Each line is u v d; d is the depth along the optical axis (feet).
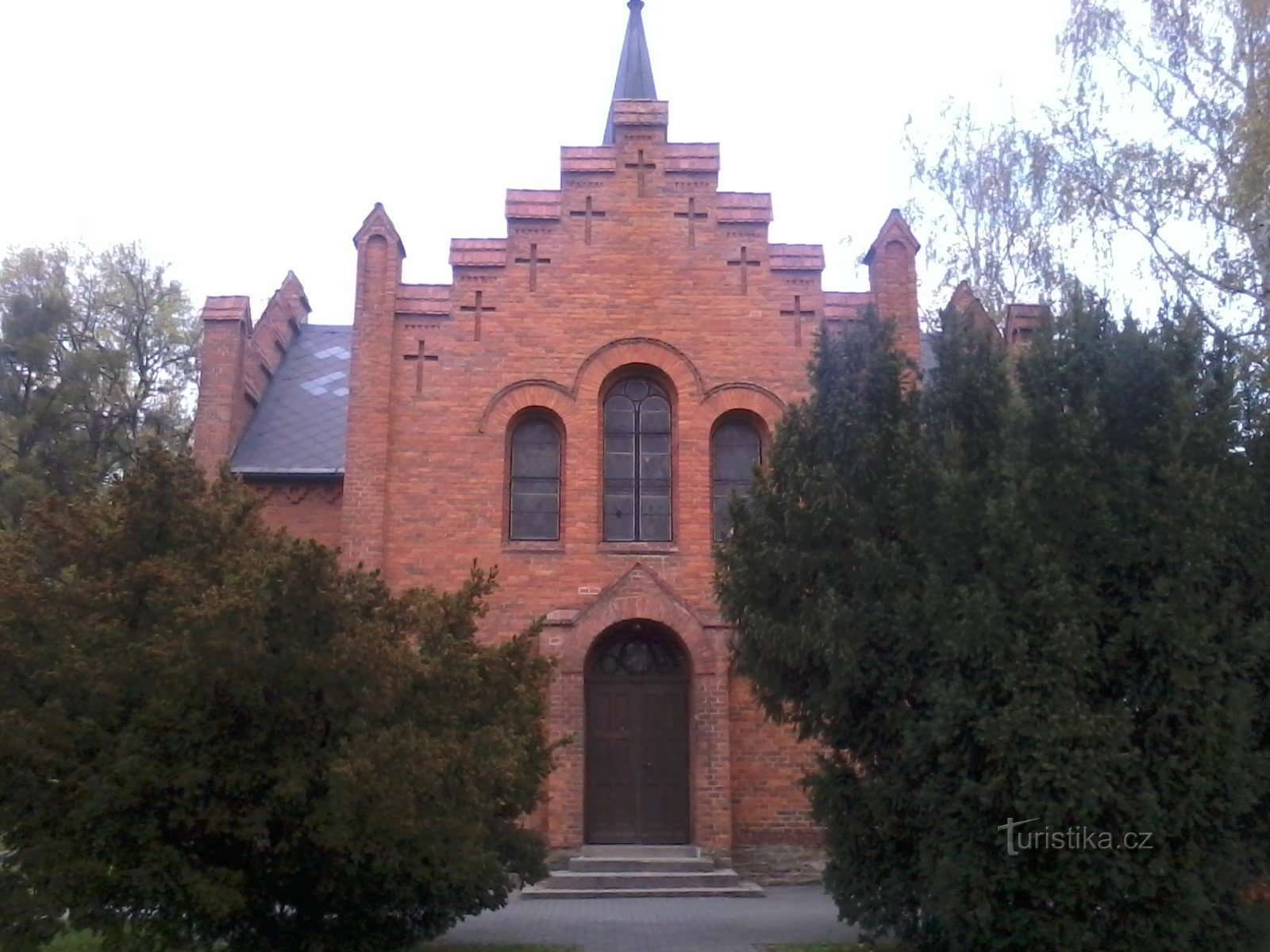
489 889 44.65
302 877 41.37
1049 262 89.86
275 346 86.63
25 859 37.55
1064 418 43.14
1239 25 78.59
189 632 37.06
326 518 73.72
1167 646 40.78
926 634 43.27
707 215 73.92
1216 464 43.09
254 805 38.78
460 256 72.54
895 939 48.47
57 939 45.47
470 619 46.11
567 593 68.90
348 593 41.75
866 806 45.50
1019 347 57.41
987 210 101.04
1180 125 81.15
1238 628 41.47
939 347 48.16
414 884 41.86
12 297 122.21
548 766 48.01
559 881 62.69
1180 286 78.43
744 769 67.31
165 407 138.62
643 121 74.84
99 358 118.11
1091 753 39.29
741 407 71.61
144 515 42.45
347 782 36.42
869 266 74.08
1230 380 44.62
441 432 70.64
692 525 69.87
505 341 71.92
